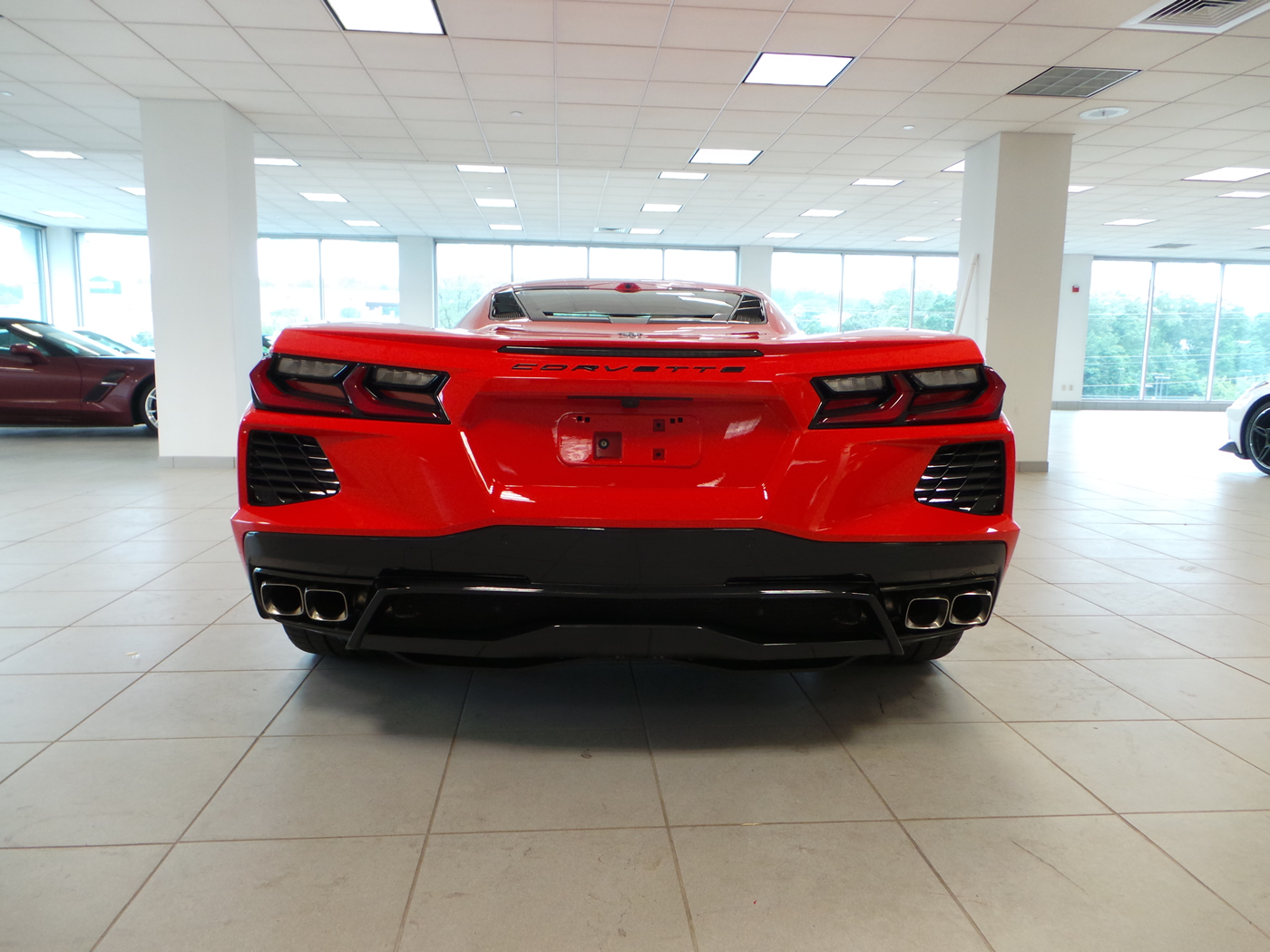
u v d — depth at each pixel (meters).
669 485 1.41
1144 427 12.05
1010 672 2.04
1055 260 6.86
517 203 11.34
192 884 1.12
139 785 1.40
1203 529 4.12
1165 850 1.25
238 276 6.33
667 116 6.30
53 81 5.66
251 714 1.70
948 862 1.21
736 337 1.72
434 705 1.76
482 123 6.56
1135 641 2.31
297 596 1.49
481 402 1.38
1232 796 1.43
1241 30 4.59
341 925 1.04
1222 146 7.20
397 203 11.45
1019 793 1.43
